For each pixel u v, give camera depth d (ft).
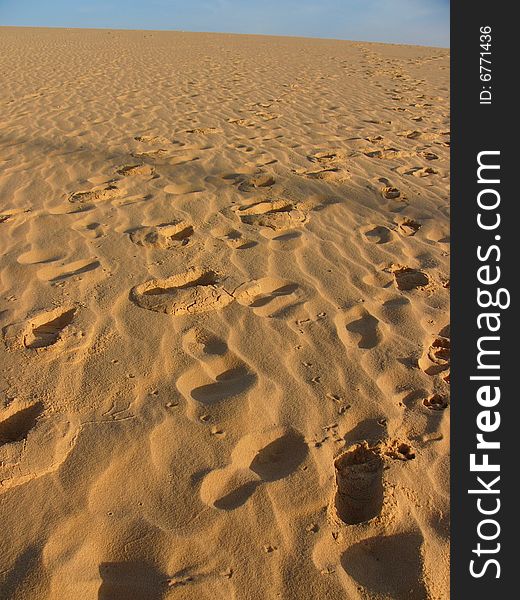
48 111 26.09
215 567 5.58
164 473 6.53
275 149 20.22
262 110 27.53
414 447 7.22
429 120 25.82
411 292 10.85
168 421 7.23
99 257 11.62
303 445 7.06
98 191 15.24
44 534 5.74
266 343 8.97
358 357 8.79
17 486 6.24
